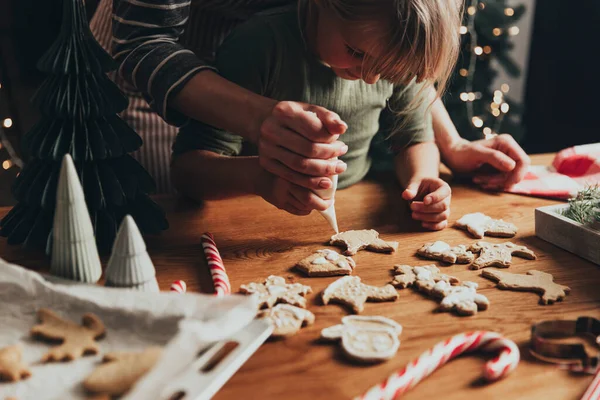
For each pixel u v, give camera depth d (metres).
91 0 2.18
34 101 0.94
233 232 1.09
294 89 1.27
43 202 0.93
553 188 1.27
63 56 0.90
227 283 0.89
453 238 1.08
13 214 1.03
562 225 1.02
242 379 0.70
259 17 1.27
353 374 0.71
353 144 1.35
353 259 1.00
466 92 2.53
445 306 0.84
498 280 0.91
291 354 0.75
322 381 0.70
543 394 0.68
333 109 1.30
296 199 1.05
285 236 1.08
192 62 1.06
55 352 0.66
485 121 2.63
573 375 0.71
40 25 3.04
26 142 0.95
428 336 0.78
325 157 0.99
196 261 0.99
